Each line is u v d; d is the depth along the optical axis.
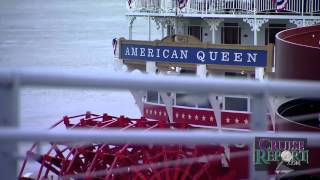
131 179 17.83
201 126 19.67
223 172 18.47
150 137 2.97
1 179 2.65
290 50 14.30
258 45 19.52
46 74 2.55
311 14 20.20
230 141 3.10
